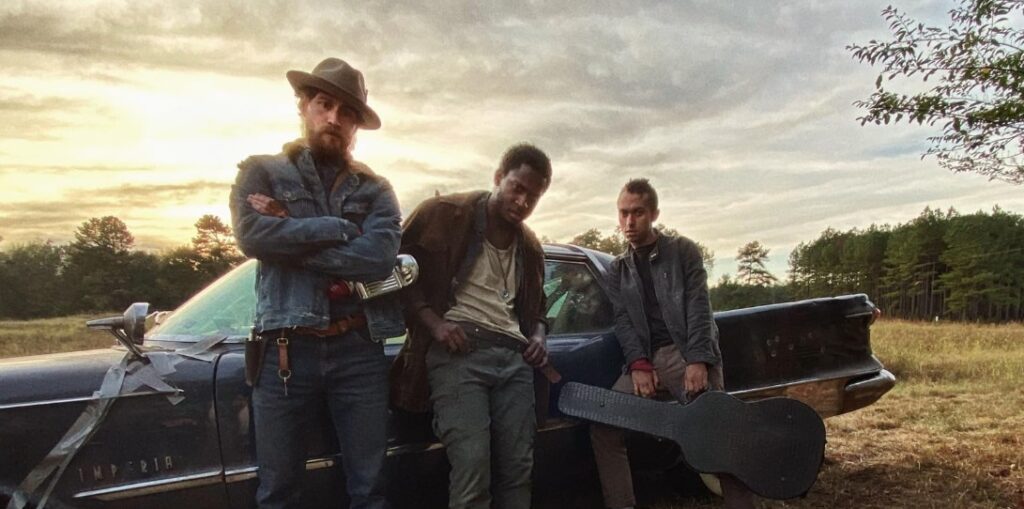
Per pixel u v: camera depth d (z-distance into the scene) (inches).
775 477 120.3
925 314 3464.6
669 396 139.7
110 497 95.4
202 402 102.0
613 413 124.8
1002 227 3115.2
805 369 151.3
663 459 148.6
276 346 97.8
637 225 135.2
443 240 111.3
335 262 96.7
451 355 110.4
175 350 108.3
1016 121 163.0
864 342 160.9
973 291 3024.1
